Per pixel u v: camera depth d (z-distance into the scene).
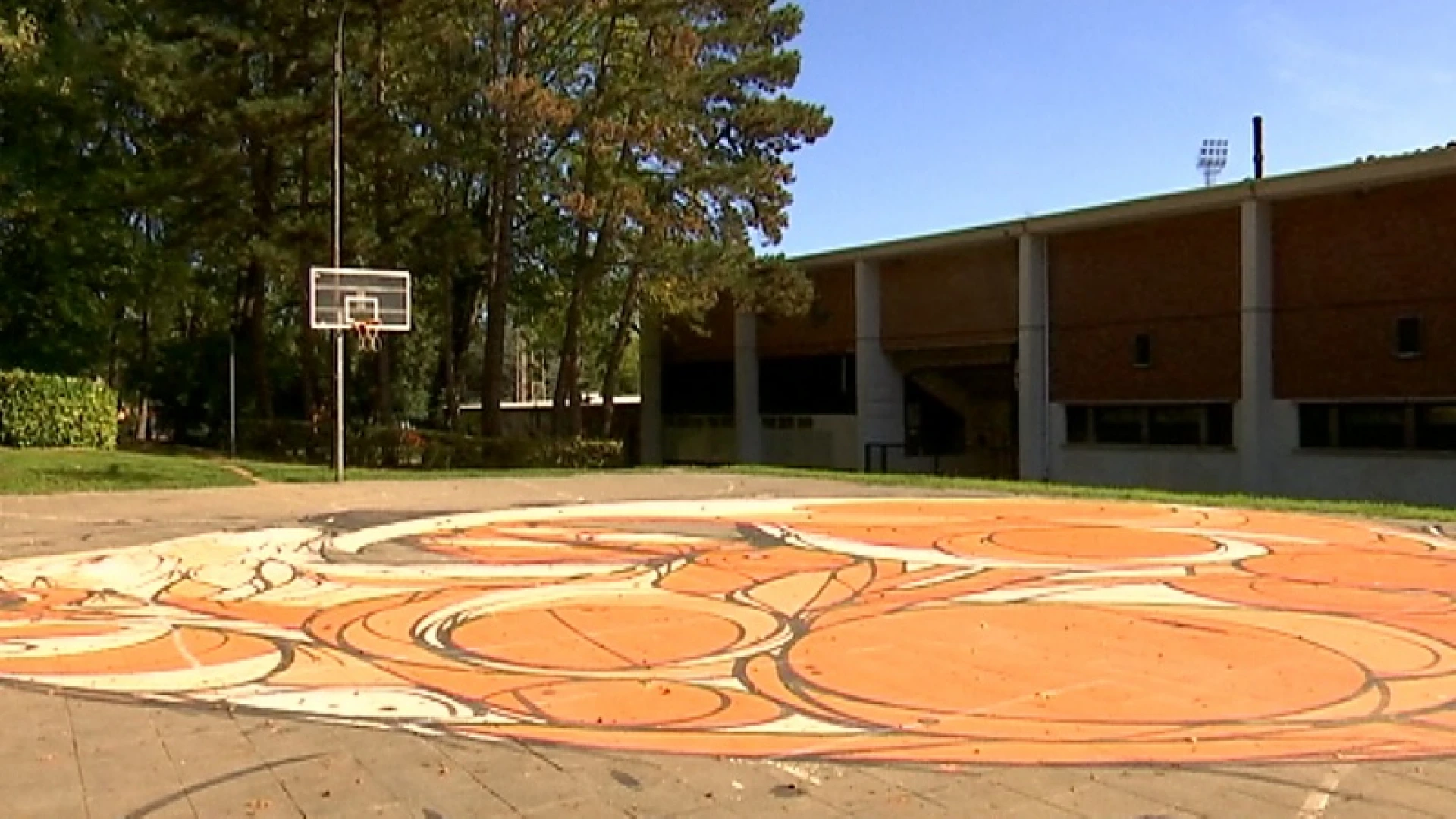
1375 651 9.02
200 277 41.12
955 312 39.47
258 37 32.25
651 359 52.09
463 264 38.38
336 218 27.84
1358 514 19.55
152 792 5.68
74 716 7.14
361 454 34.56
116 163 35.12
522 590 12.09
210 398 42.09
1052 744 6.52
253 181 35.44
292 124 32.38
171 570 13.58
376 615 10.73
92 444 32.62
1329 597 11.50
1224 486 31.66
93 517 19.03
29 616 10.76
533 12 34.91
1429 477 27.62
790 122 38.25
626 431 53.75
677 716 7.18
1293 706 7.36
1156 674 8.25
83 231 34.66
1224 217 31.77
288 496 22.97
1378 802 5.48
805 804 5.50
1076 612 10.72
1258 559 14.22
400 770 6.01
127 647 9.38
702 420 50.34
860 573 13.20
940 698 7.61
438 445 34.56
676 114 35.78
